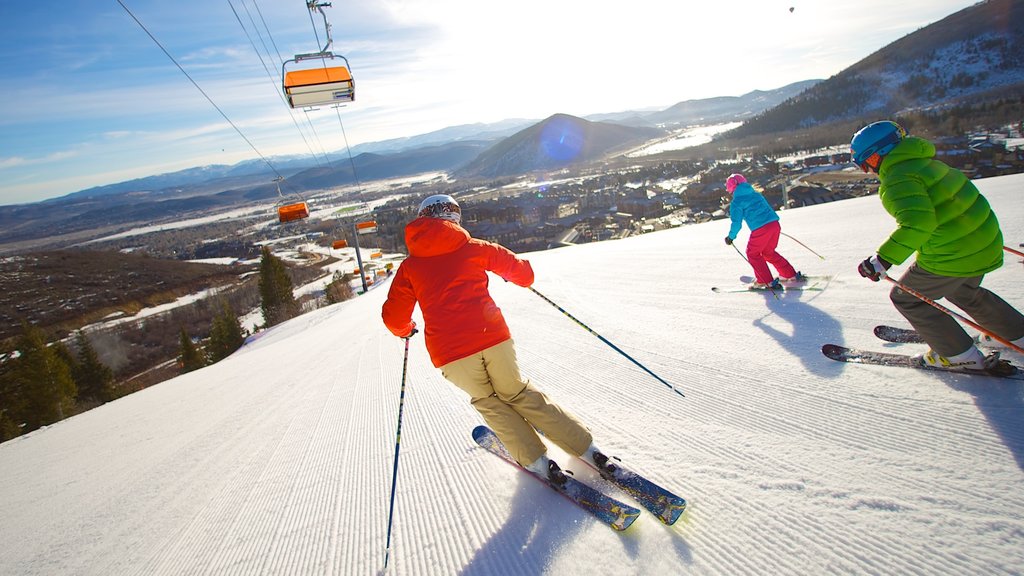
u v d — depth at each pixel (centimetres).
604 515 200
